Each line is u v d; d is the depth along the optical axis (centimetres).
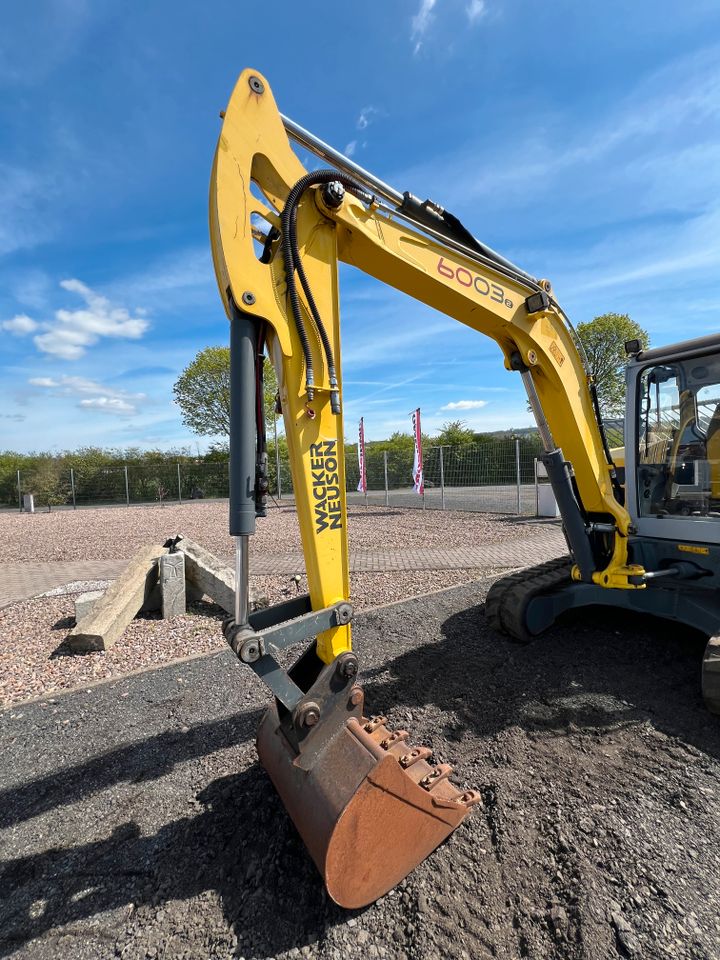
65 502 2578
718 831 208
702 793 231
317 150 231
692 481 364
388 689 348
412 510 1562
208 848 215
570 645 396
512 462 1538
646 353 385
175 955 169
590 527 385
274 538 1114
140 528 1424
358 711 203
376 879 180
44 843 223
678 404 371
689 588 359
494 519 1245
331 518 218
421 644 424
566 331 357
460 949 165
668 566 377
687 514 367
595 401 374
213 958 167
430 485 1841
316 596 214
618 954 159
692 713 297
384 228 250
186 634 479
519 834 211
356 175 241
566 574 430
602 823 215
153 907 188
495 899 183
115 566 868
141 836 225
